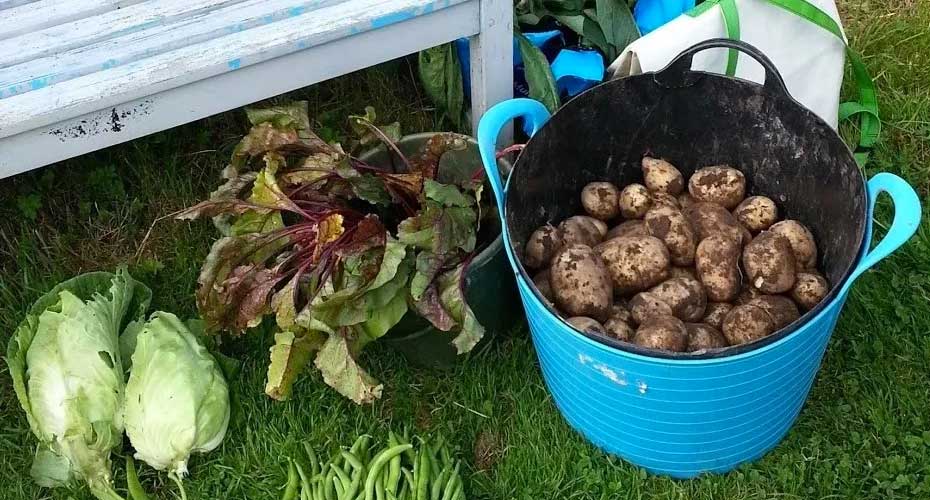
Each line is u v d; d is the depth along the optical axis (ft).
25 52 4.93
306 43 4.99
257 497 5.20
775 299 4.96
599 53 6.32
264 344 5.82
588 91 5.19
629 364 4.22
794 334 4.11
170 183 6.78
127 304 5.84
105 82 4.77
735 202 5.51
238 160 5.50
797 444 5.15
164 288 6.26
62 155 4.95
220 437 5.30
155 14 5.11
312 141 5.46
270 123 5.44
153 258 6.49
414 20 5.23
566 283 4.95
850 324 5.56
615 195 5.61
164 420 5.10
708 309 5.12
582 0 6.44
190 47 4.94
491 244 5.10
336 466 5.03
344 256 4.89
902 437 5.08
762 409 4.62
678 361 4.09
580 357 4.43
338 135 6.97
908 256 5.81
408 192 5.42
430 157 5.37
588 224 5.46
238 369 5.69
